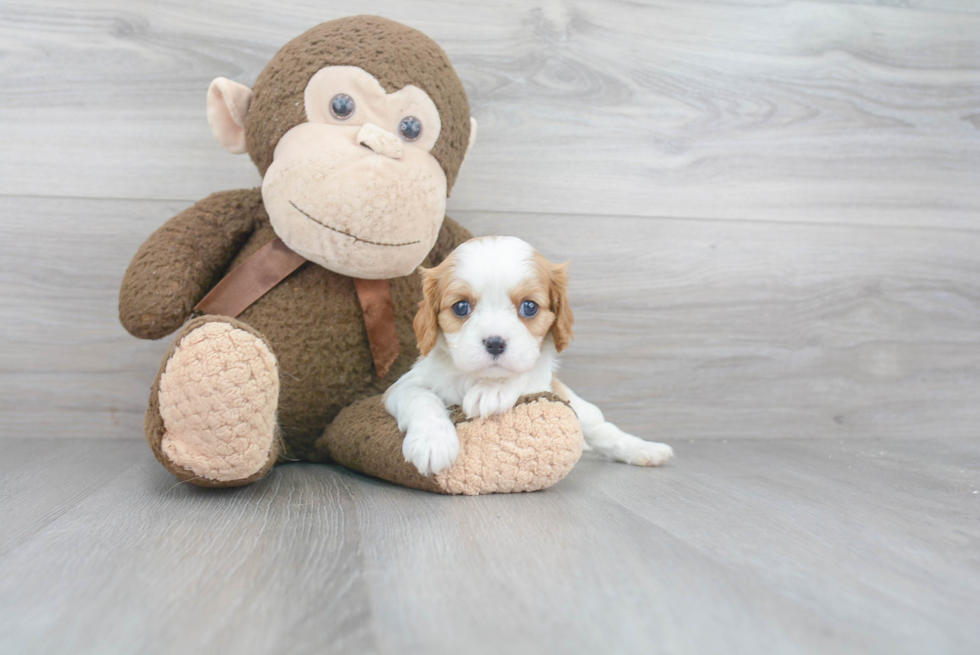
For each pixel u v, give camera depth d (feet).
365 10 5.08
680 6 5.45
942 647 1.95
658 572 2.44
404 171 3.80
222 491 3.55
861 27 5.72
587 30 5.35
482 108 5.25
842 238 5.81
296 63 3.93
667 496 3.61
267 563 2.48
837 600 2.26
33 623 1.99
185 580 2.31
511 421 3.60
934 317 5.96
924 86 5.85
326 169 3.69
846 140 5.77
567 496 3.56
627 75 5.43
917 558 2.72
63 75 4.84
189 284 4.01
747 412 5.75
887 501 3.67
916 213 5.90
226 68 4.99
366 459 3.76
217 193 4.38
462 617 2.05
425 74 4.02
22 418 4.97
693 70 5.51
